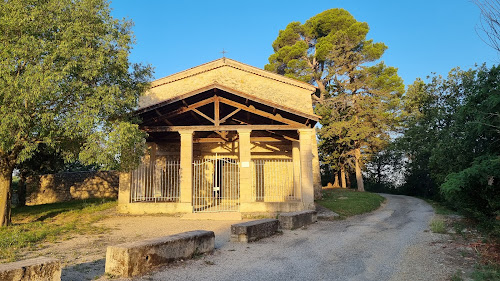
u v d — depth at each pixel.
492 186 9.59
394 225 11.98
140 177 15.00
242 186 14.36
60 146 11.80
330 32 31.36
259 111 14.81
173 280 5.40
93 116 10.21
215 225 11.48
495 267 6.25
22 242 8.24
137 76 12.54
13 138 9.90
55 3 10.00
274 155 18.77
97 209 14.98
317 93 33.81
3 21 9.38
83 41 10.30
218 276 5.68
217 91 14.72
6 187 11.58
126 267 5.42
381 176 41.03
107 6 11.17
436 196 23.23
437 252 7.69
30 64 9.41
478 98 10.30
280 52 31.97
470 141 11.27
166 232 10.12
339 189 30.08
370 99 29.56
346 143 31.92
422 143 24.33
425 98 25.08
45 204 20.53
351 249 7.97
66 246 8.10
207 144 19.41
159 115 14.58
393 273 6.03
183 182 14.26
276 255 7.29
